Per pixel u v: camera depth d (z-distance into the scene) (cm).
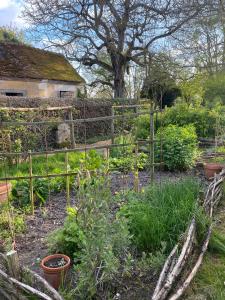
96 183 308
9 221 413
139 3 1980
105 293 277
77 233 323
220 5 1825
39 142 970
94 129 1471
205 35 2073
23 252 368
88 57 2277
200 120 1145
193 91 1730
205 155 830
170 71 2136
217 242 345
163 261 304
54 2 1936
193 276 290
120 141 942
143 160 738
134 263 314
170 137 742
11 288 248
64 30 2080
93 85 2428
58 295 237
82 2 1986
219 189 486
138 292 282
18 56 1692
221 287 284
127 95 2584
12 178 488
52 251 346
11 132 848
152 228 341
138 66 2355
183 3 1891
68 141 1088
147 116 1111
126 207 403
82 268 269
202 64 2119
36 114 959
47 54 1959
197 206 379
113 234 287
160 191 423
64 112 1114
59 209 507
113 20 2098
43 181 552
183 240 319
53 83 1678
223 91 1761
